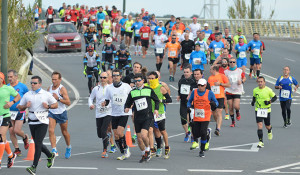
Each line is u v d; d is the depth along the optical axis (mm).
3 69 36156
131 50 81812
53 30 80000
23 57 52906
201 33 54500
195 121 27219
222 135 33312
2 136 23094
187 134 31031
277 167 24734
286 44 96500
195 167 24406
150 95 25125
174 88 52844
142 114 25031
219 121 32875
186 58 53906
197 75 29672
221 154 27797
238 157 27047
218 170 23797
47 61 70188
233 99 36312
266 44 95438
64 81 56625
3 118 23328
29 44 49281
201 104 26922
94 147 29312
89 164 24672
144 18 86938
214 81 32688
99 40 82188
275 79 59969
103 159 26109
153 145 27125
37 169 23359
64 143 30391
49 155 23156
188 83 30250
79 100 47031
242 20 114000
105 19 81188
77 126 35906
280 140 31953
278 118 40062
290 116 38719
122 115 25922
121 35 83125
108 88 25984
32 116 22766
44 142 30672
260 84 30203
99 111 26422
